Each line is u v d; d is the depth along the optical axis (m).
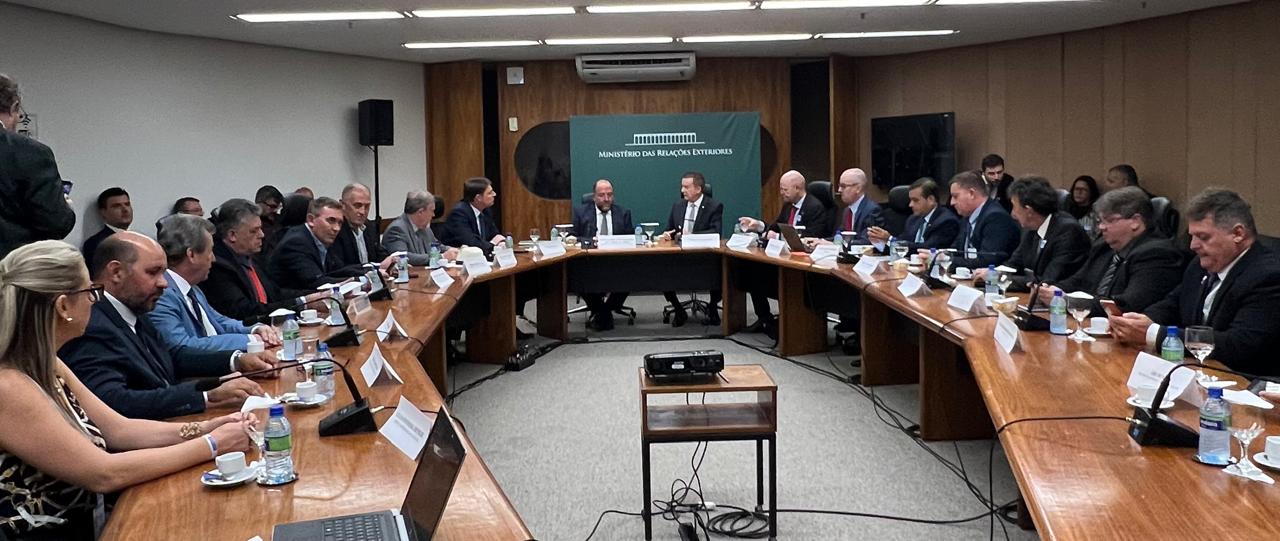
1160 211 5.30
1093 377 2.74
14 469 1.86
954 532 3.24
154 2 5.87
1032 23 7.57
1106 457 2.02
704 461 4.08
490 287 6.22
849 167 9.73
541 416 4.89
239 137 7.80
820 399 5.12
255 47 7.91
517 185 9.56
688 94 9.55
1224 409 1.96
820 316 6.32
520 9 6.39
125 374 2.46
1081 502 1.76
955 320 3.80
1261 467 1.92
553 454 4.23
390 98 9.18
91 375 2.37
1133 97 7.68
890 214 7.33
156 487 1.91
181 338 3.05
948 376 4.30
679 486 3.77
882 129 9.27
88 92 6.48
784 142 9.64
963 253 5.68
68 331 2.00
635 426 4.66
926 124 8.95
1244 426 2.16
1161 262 3.64
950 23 7.47
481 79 9.38
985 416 4.31
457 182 9.50
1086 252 4.69
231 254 4.22
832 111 9.48
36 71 6.09
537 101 9.51
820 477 3.84
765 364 6.06
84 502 1.95
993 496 3.58
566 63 9.48
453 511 1.78
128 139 6.82
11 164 3.01
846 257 5.78
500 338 6.25
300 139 8.35
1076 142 8.18
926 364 4.29
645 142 9.28
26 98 6.01
